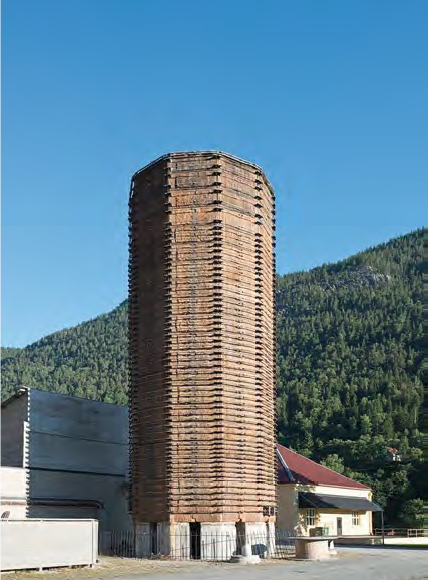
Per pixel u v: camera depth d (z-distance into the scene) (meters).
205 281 44.81
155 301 45.69
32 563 34.53
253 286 46.50
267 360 47.44
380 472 119.38
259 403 45.22
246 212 46.97
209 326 44.25
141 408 45.22
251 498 43.50
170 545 41.81
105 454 56.31
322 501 66.44
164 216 46.25
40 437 52.00
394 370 188.00
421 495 114.50
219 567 37.47
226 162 46.66
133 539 44.41
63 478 52.81
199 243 45.34
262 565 38.75
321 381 180.88
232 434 43.47
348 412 151.88
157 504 43.06
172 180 46.44
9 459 51.66
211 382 43.53
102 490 55.44
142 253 47.16
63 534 36.09
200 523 41.91
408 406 157.88
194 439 42.97
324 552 43.31
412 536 76.44
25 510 49.28
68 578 32.16
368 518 74.38
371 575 33.56
